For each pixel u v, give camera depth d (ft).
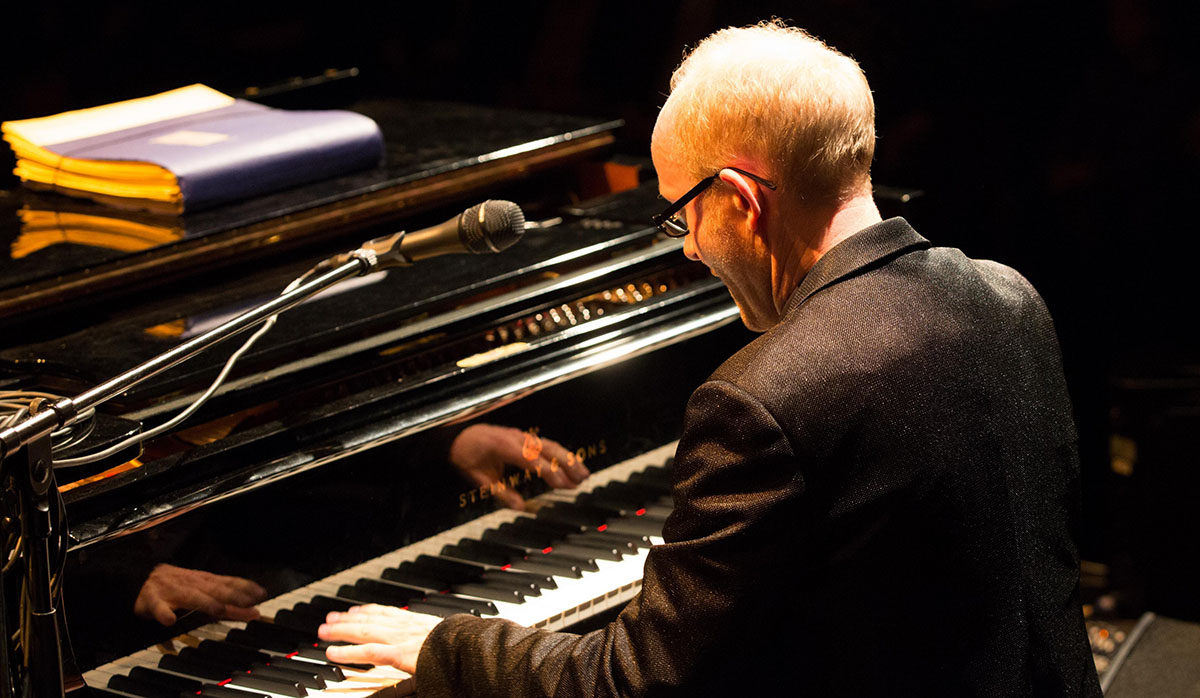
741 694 7.44
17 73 14.84
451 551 10.30
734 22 16.34
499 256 11.81
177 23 16.03
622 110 17.19
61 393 9.52
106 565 8.47
